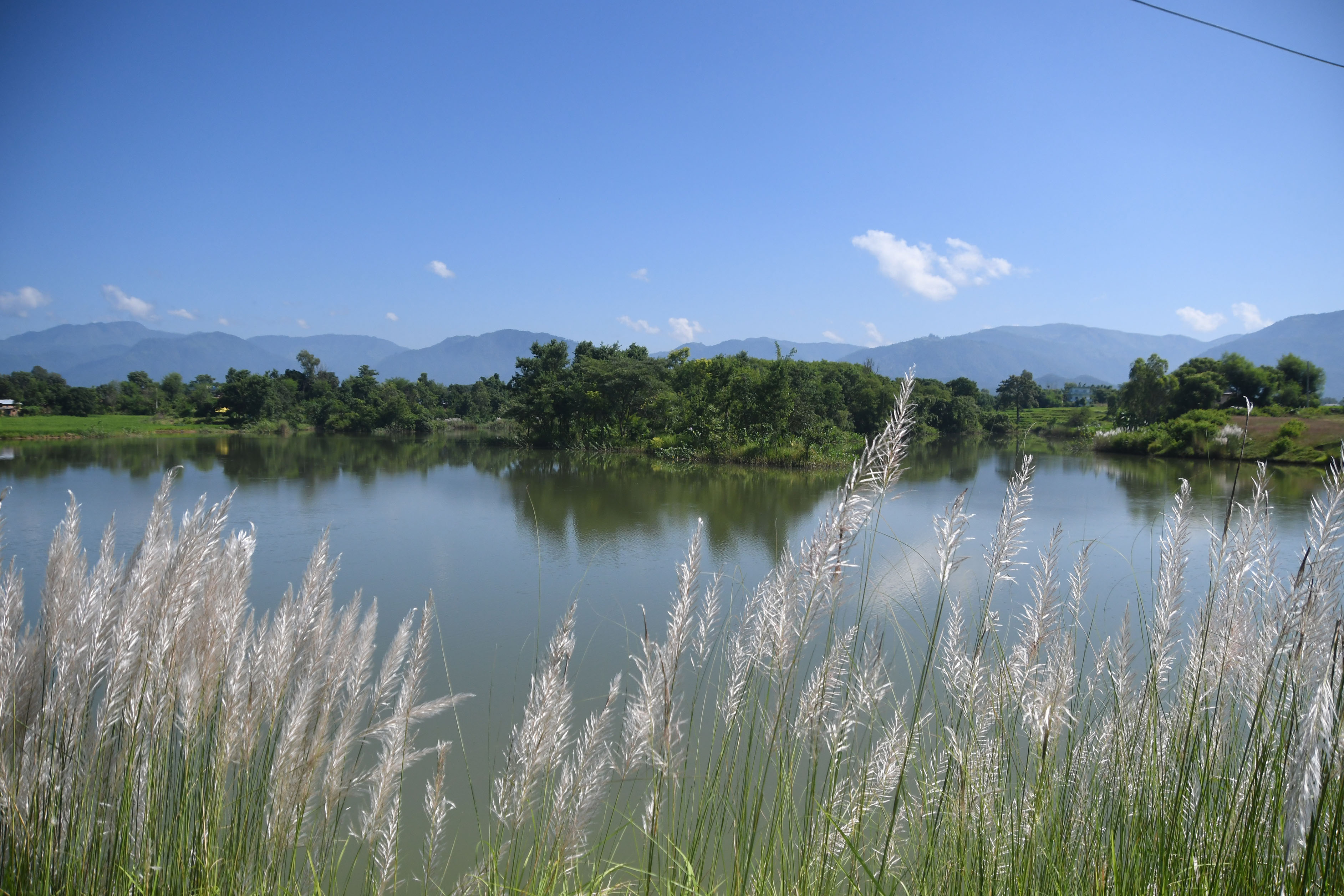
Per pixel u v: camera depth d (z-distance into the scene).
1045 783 2.00
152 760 2.00
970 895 1.96
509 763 2.05
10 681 1.85
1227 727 2.06
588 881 2.19
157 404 69.31
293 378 79.62
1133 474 26.67
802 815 2.27
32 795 1.84
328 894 2.18
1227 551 2.09
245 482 24.16
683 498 20.59
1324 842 1.40
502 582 10.88
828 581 1.91
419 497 20.64
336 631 2.21
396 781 2.15
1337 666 1.48
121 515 15.84
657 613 9.09
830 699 2.02
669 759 2.01
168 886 1.97
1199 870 1.82
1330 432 27.00
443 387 85.94
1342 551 1.74
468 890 2.15
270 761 2.15
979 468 32.59
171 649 1.99
